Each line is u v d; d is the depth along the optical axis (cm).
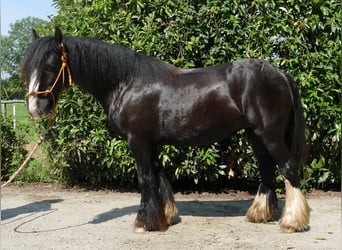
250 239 380
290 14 516
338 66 520
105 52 401
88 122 560
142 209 406
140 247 360
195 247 358
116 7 545
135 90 399
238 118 395
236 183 630
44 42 376
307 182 569
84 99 551
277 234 394
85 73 399
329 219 446
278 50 530
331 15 522
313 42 528
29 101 370
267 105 387
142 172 405
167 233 401
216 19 525
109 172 596
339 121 527
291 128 402
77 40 396
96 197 566
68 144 567
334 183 595
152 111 397
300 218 394
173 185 622
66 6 594
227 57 532
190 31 525
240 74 392
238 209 496
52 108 387
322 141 545
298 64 525
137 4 525
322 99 518
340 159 554
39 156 727
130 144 404
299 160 407
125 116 399
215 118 394
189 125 395
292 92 401
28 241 380
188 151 539
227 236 389
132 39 532
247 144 543
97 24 546
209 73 404
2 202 541
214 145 549
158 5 528
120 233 402
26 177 654
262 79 388
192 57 538
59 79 386
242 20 534
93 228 421
